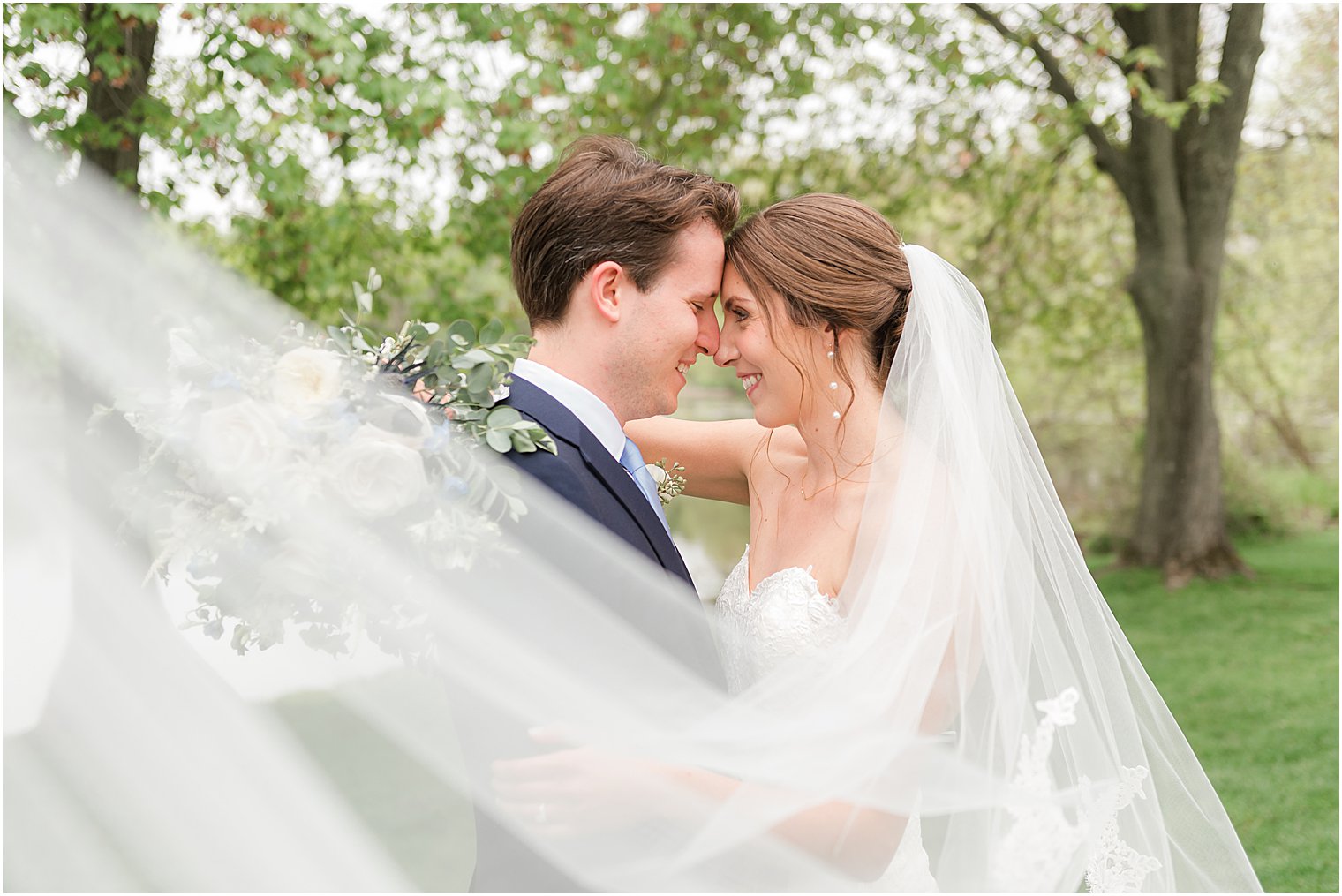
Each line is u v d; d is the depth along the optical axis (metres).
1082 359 10.93
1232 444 11.58
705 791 1.46
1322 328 11.42
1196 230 8.88
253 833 1.20
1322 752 5.20
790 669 1.77
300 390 1.36
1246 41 8.28
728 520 7.94
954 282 1.95
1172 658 6.96
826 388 1.98
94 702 1.16
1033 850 1.46
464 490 1.40
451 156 5.34
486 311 5.54
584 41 5.64
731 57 7.54
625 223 1.73
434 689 1.42
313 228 5.14
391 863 1.29
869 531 1.84
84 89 4.08
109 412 1.22
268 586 1.30
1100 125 9.01
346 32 4.67
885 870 1.62
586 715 1.44
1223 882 1.79
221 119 4.36
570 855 1.41
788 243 1.95
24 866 1.10
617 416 1.81
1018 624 1.72
